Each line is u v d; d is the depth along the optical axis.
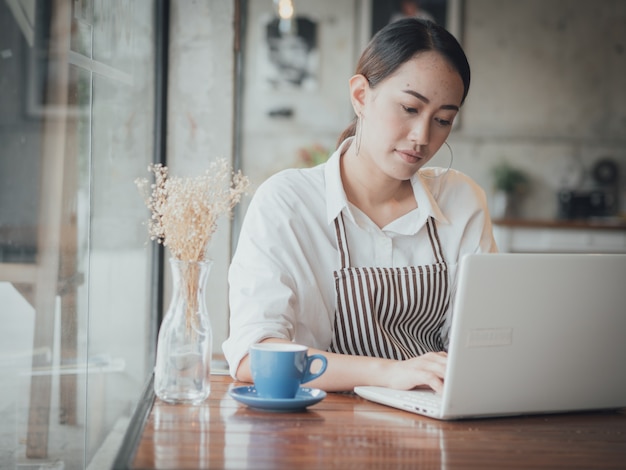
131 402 3.02
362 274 1.82
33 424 2.12
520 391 1.46
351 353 1.84
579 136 8.14
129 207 2.96
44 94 2.11
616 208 8.13
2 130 1.87
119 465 1.08
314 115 7.93
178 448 1.18
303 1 7.86
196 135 3.11
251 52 7.88
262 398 1.45
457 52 1.72
